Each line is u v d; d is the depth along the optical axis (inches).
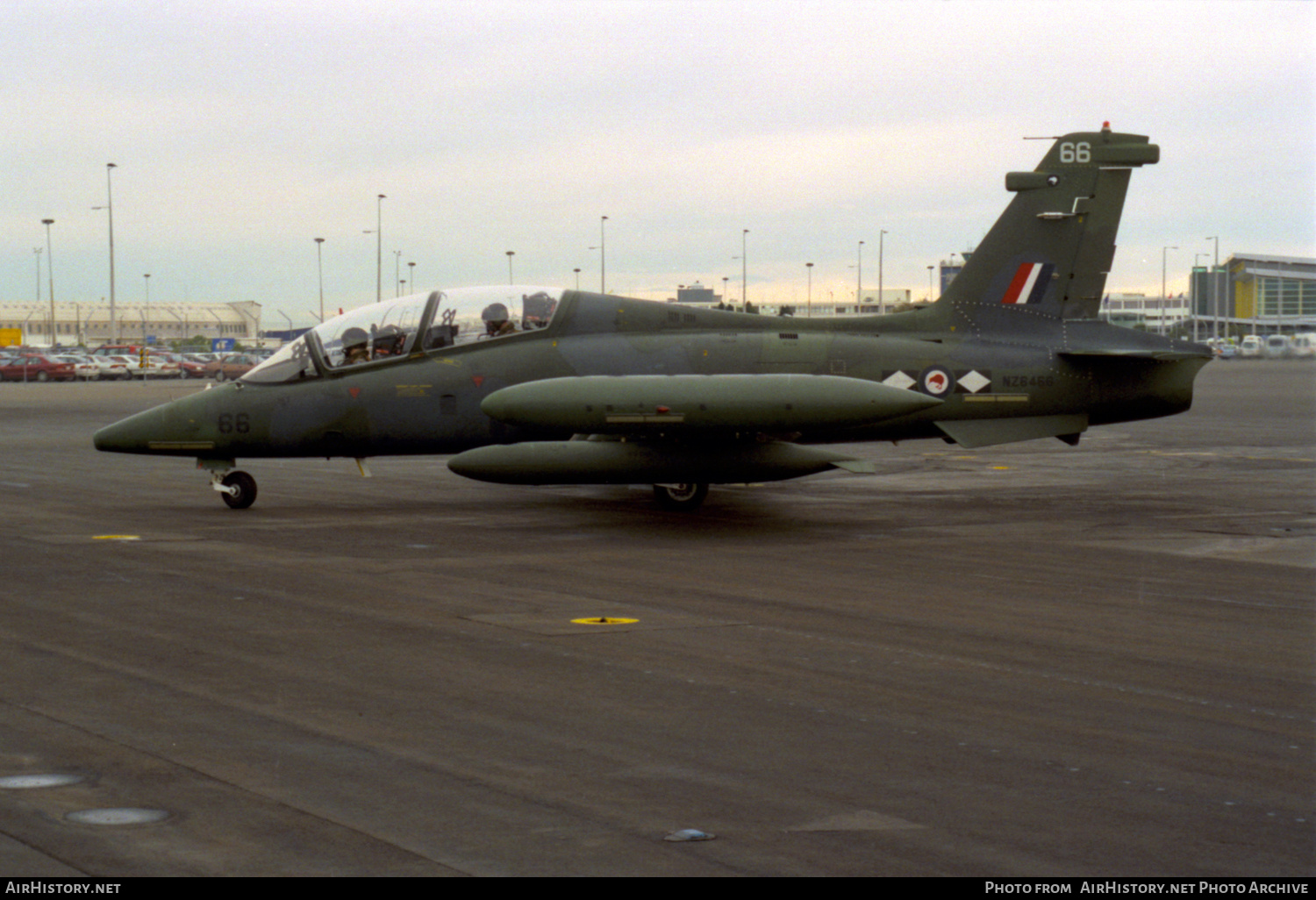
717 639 375.9
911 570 508.7
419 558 537.6
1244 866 206.8
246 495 721.0
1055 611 423.2
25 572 496.7
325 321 717.3
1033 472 952.9
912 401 640.4
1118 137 759.1
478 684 321.1
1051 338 756.6
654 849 212.7
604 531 629.6
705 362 713.0
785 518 681.0
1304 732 281.1
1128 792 241.6
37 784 242.4
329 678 326.6
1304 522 665.0
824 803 235.3
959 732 280.2
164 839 215.3
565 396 633.0
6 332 4495.6
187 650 358.9
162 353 3922.2
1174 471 955.3
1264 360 4707.2
